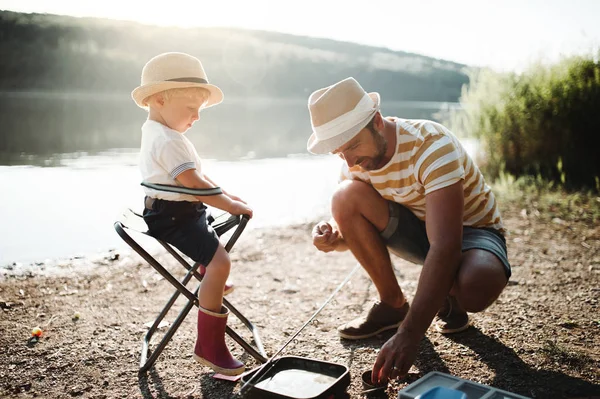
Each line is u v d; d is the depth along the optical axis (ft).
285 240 16.55
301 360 7.63
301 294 12.23
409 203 8.89
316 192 22.53
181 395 7.84
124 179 23.06
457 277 7.91
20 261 14.03
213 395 7.82
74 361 8.87
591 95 22.81
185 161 7.93
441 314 9.87
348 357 8.88
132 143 34.58
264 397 6.64
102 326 10.31
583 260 14.05
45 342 9.57
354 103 7.90
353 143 8.04
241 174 25.85
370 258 9.31
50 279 12.92
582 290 11.83
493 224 8.96
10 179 22.76
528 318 10.27
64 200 19.66
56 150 30.83
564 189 21.77
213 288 7.89
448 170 7.77
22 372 8.50
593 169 22.91
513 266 13.67
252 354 8.68
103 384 8.17
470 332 9.66
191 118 8.57
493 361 8.55
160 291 12.38
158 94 8.31
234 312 9.66
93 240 15.76
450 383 6.91
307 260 14.79
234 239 8.14
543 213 18.80
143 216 8.18
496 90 25.48
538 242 15.75
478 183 8.73
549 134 23.61
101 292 12.22
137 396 7.83
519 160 24.43
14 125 42.93
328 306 11.43
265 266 14.28
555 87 23.50
